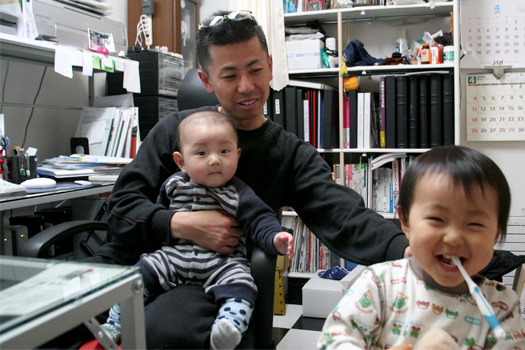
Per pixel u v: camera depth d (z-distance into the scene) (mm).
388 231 995
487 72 2432
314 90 2465
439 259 661
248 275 987
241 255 1084
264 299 950
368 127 2402
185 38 2807
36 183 1565
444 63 2246
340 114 2414
